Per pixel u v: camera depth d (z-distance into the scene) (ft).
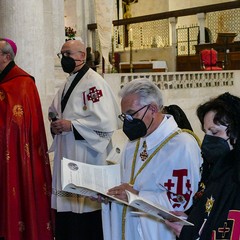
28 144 12.89
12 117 12.70
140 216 8.45
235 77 33.12
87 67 13.34
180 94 28.89
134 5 64.18
